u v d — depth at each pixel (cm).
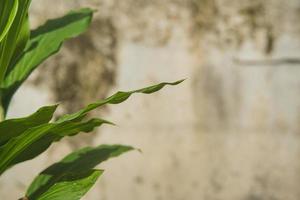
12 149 138
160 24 307
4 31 132
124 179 311
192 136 312
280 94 316
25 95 301
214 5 310
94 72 306
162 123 310
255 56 313
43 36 170
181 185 314
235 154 315
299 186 321
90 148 175
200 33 309
